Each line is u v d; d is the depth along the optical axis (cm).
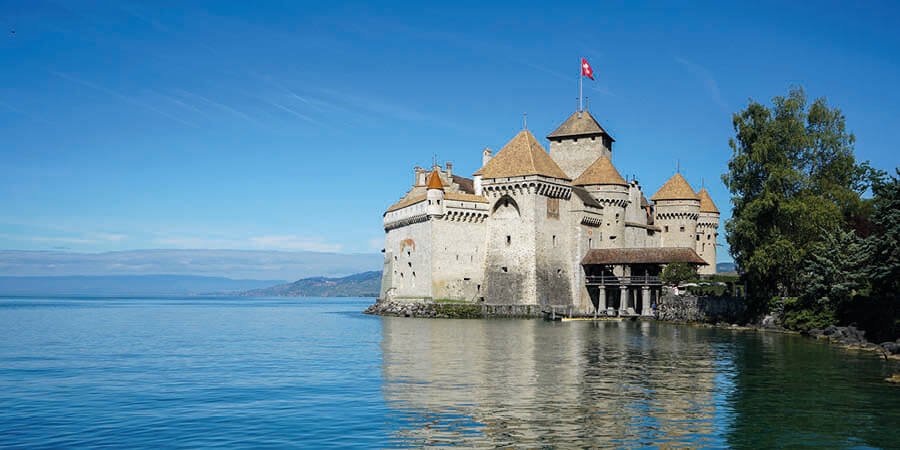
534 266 10462
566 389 3566
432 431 2708
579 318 10112
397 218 12038
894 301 5644
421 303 10800
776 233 7194
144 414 3120
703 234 13662
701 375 4025
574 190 11200
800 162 7606
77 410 3228
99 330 9212
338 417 2978
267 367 4722
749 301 8150
